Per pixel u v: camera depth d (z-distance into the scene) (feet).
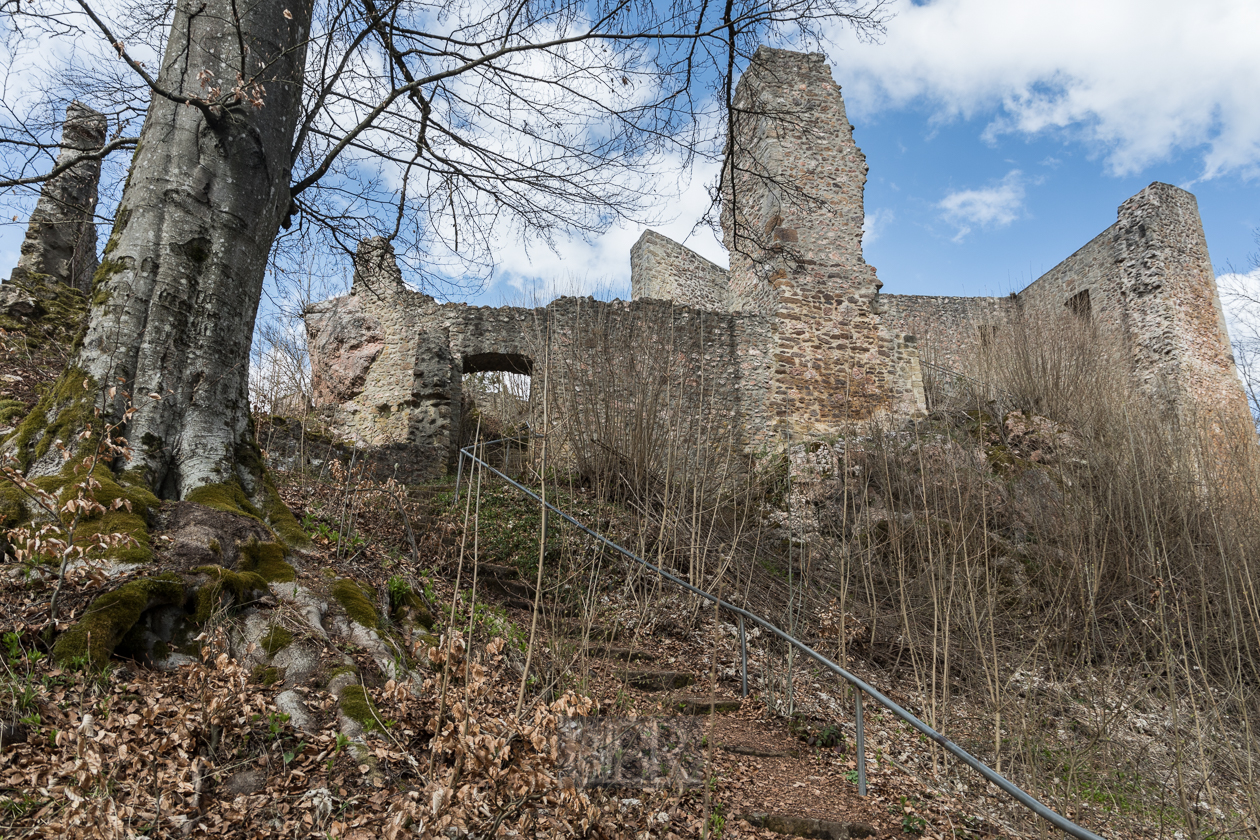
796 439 35.63
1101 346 39.17
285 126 15.58
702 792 11.48
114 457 11.90
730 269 43.37
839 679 18.72
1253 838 14.49
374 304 44.24
